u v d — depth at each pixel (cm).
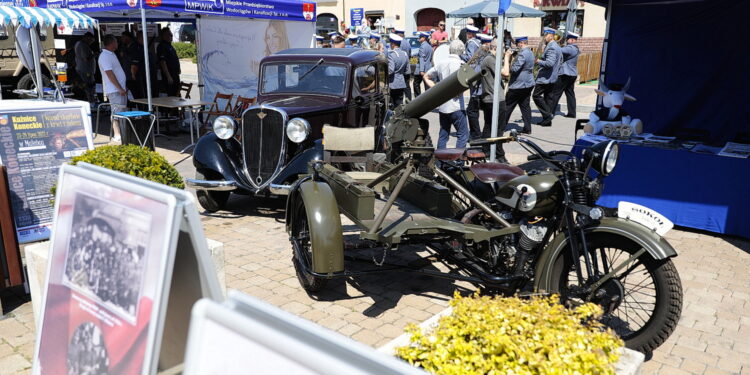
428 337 229
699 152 591
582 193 360
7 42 1316
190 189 799
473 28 1390
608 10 736
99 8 920
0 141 490
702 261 525
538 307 242
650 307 432
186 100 1067
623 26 733
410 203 464
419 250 538
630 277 488
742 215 573
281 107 640
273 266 502
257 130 620
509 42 1292
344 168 596
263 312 157
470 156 482
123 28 1505
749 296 451
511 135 396
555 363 202
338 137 549
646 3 711
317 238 384
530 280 383
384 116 787
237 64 1211
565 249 362
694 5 679
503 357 206
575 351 210
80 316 223
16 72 1341
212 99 1216
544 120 1244
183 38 3219
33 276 383
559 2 2625
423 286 463
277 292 449
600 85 711
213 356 151
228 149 647
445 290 457
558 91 1305
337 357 138
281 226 620
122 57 1264
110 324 209
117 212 211
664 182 611
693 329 397
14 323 396
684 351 367
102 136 1128
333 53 733
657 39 713
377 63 757
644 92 736
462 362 210
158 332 187
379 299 439
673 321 325
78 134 532
